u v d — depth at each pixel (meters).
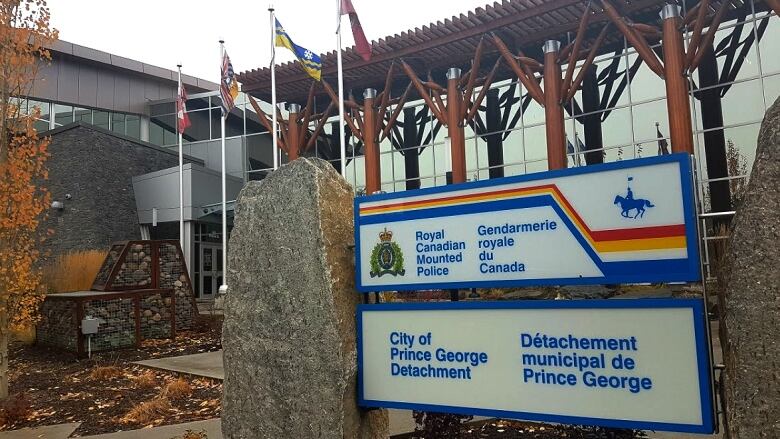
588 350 3.45
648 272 3.32
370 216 4.29
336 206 4.52
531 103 21.27
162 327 13.91
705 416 3.11
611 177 3.46
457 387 3.86
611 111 19.23
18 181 8.20
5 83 8.17
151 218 26.97
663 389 3.23
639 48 14.66
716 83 17.28
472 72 17.23
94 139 25.98
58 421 7.11
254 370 4.53
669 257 3.27
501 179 3.82
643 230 3.35
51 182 26.08
